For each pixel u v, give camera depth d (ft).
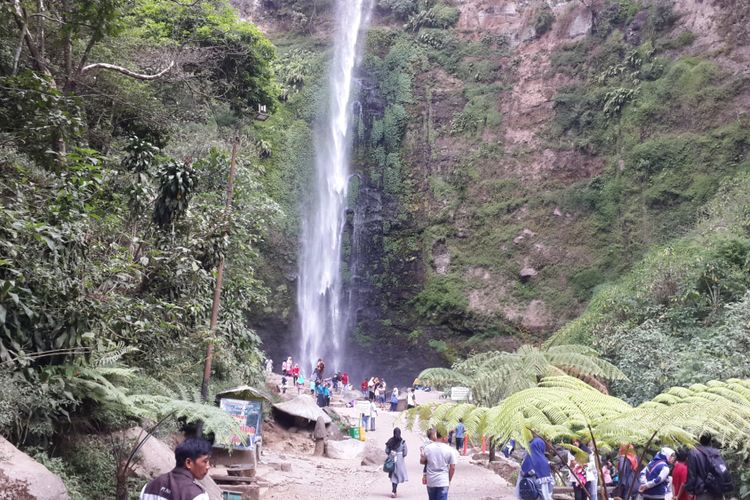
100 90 61.41
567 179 144.87
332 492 45.19
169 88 72.59
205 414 32.83
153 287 40.68
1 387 25.71
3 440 23.41
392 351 152.56
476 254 149.79
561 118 149.07
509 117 156.15
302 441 70.49
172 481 13.70
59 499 22.44
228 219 45.78
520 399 19.89
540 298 139.33
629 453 21.76
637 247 128.77
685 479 25.72
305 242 152.35
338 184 161.79
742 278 70.18
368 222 160.25
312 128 160.25
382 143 164.76
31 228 28.60
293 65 165.48
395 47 169.78
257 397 45.83
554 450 20.92
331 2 174.50
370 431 87.51
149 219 42.88
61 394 30.01
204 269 44.34
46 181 35.65
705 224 93.97
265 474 48.32
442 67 166.30
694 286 71.67
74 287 30.40
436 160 159.63
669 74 134.51
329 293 156.04
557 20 157.48
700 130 128.16
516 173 151.12
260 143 112.78
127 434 35.09
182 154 69.41
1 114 38.42
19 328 27.84
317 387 107.14
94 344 33.24
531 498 25.63
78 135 42.01
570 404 19.19
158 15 78.07
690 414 17.34
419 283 153.48
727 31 131.13
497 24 165.89
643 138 134.92
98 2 47.42
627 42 145.69
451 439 67.15
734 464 37.99
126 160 43.27
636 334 67.92
